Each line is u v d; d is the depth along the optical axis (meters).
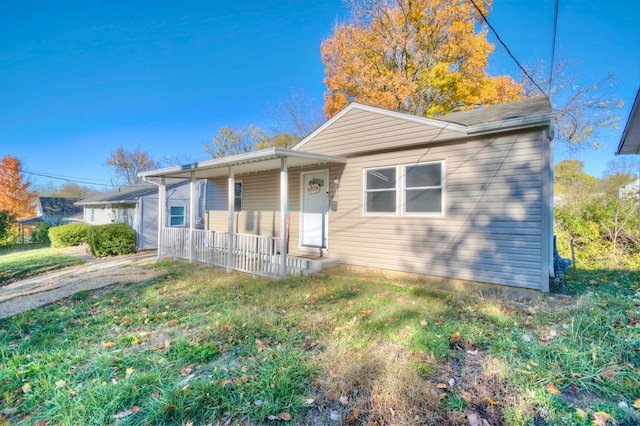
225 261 8.28
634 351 2.78
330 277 6.91
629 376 2.42
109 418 2.17
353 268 7.57
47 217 26.41
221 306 4.89
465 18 14.96
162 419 2.14
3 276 9.82
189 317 4.39
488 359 2.89
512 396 2.30
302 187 8.77
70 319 4.51
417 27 15.74
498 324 3.84
